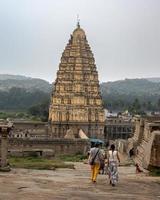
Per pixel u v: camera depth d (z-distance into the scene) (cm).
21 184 3034
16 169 4469
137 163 4656
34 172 4231
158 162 4009
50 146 12950
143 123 5338
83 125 16150
